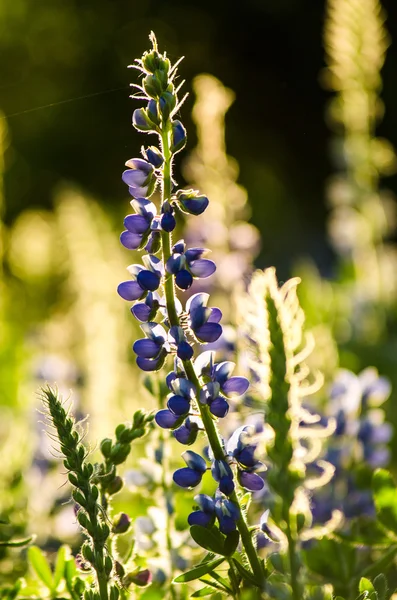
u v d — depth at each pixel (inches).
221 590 99.0
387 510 112.9
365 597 96.7
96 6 1262.3
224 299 268.5
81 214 349.1
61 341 301.9
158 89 98.7
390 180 945.5
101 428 206.5
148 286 98.3
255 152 1220.5
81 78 1235.2
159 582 124.2
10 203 1073.5
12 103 1200.2
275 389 87.8
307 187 1213.1
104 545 90.7
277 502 92.4
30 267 452.1
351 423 161.3
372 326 344.5
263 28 1248.8
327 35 343.0
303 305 331.9
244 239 272.8
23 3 1230.3
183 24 1266.0
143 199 100.0
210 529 96.6
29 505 167.3
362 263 357.4
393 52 1098.1
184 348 95.7
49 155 1190.3
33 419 191.0
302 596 86.4
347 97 354.9
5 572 139.5
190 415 98.0
